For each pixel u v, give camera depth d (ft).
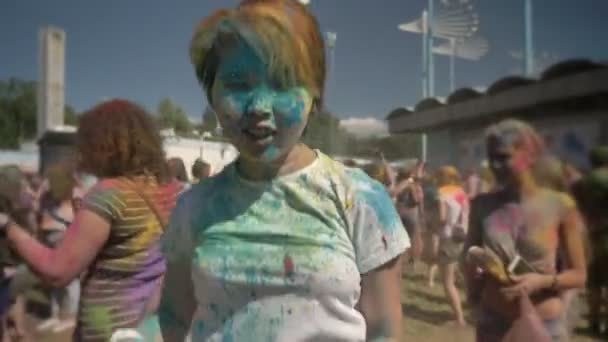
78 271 5.91
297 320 3.49
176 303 4.27
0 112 143.64
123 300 6.11
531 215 7.50
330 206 3.61
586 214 15.76
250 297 3.56
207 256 3.68
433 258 23.00
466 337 17.02
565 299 7.73
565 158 16.43
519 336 7.06
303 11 3.55
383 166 22.27
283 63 3.38
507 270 7.29
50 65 59.21
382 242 3.63
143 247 6.15
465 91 29.94
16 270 15.30
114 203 5.99
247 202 3.71
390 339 3.69
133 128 6.38
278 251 3.53
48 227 15.40
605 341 16.39
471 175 22.34
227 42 3.47
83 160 6.47
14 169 11.18
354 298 3.61
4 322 15.08
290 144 3.53
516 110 27.63
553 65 25.21
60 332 17.84
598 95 23.72
